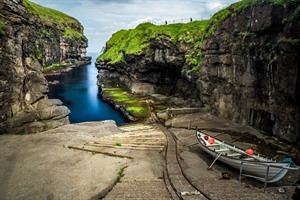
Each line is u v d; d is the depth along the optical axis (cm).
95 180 1992
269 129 3027
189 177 2002
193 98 5447
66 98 7150
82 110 5825
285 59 2464
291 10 2420
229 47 3634
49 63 14650
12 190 1864
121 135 3303
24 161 2394
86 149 2681
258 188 1806
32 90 3897
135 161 2352
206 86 4453
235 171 2170
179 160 2375
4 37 3297
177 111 4384
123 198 1647
